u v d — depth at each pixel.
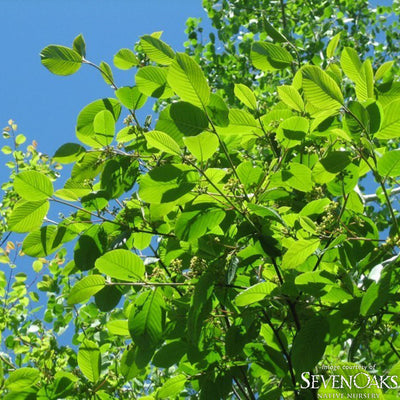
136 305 2.72
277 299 2.71
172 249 3.03
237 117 2.80
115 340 4.72
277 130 2.81
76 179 3.04
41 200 2.86
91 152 3.04
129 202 3.05
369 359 4.01
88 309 4.75
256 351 2.95
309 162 3.10
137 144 3.08
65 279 5.23
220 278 2.69
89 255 3.00
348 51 2.51
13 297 5.34
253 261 2.73
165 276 2.94
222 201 2.62
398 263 2.27
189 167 2.48
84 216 3.05
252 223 2.61
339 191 2.77
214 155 3.12
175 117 2.53
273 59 3.08
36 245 2.97
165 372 4.61
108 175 3.05
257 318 2.88
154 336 2.70
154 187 2.47
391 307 2.73
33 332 5.03
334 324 2.52
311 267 2.69
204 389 2.91
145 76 2.88
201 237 2.76
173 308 2.95
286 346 2.96
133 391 4.30
